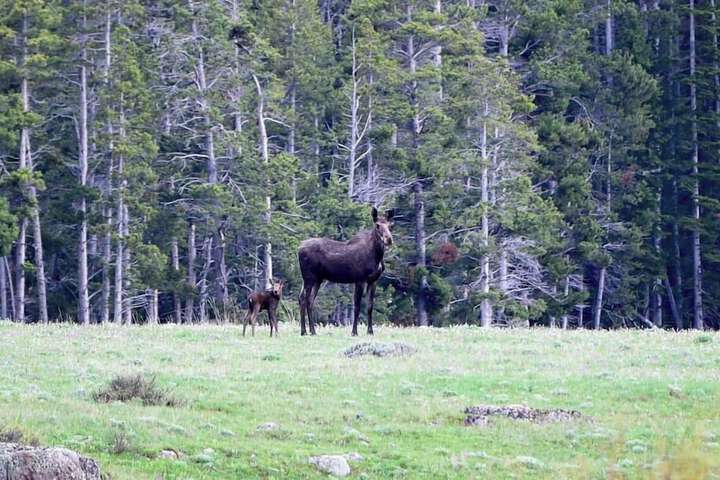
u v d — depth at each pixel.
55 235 184.25
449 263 181.88
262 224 174.50
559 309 184.62
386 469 53.00
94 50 184.12
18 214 162.12
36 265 173.12
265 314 167.38
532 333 97.19
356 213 176.88
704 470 41.84
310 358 79.50
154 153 175.75
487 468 53.16
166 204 181.25
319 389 68.38
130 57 178.12
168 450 53.62
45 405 61.59
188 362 77.81
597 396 68.00
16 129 171.25
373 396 66.88
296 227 177.88
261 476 51.56
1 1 174.38
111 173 172.75
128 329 97.56
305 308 94.44
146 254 168.12
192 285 175.25
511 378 72.19
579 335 95.75
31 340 88.19
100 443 53.91
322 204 179.00
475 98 186.00
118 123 177.75
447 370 74.44
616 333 98.06
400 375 72.69
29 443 52.34
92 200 174.50
